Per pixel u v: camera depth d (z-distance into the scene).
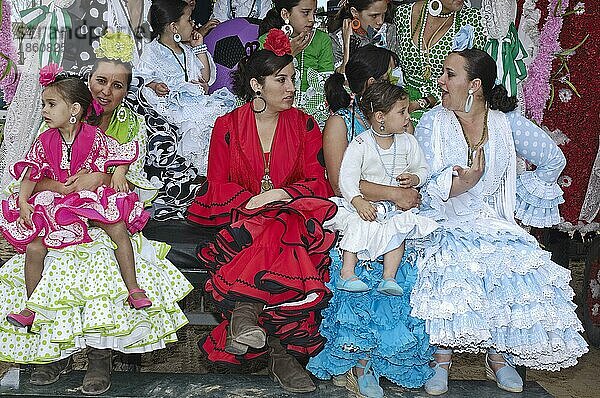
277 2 3.73
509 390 3.15
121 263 2.88
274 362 3.15
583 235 4.40
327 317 3.00
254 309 2.89
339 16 3.84
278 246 2.88
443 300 2.83
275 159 3.14
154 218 3.60
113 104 3.16
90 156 2.93
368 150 2.99
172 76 3.68
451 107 3.10
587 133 4.12
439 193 2.96
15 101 3.49
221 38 3.95
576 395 4.10
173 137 3.56
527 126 3.17
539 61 3.94
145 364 4.36
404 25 3.73
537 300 2.87
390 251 2.90
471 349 3.08
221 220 3.09
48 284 2.81
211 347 3.07
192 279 3.26
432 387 3.07
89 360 3.09
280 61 3.02
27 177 2.88
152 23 3.73
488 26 3.68
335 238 2.96
